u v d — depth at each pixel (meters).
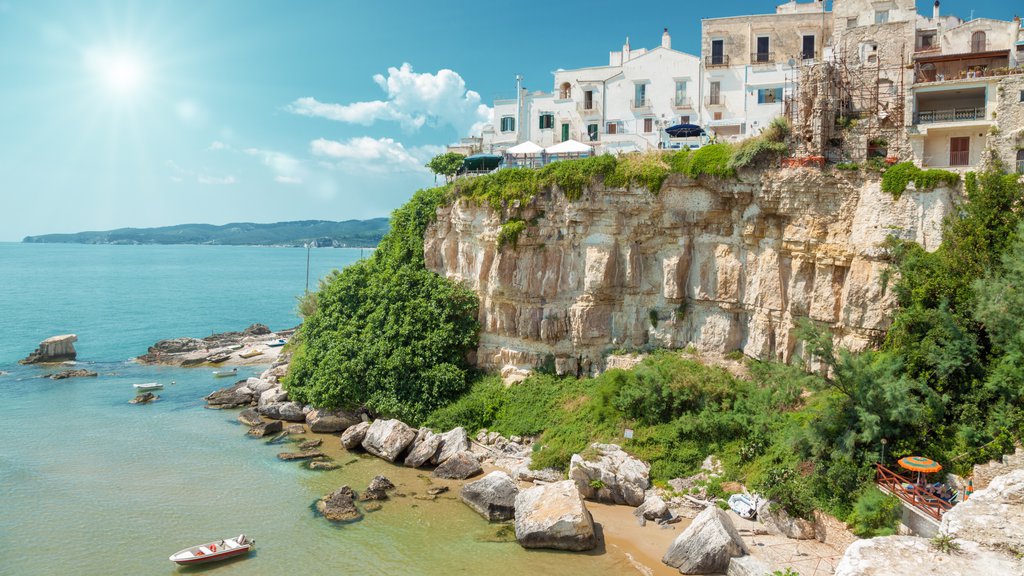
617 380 41.38
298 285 189.12
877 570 19.23
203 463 42.22
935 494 27.72
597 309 45.16
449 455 41.41
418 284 52.91
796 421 34.59
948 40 50.50
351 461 42.47
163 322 111.00
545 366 47.19
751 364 40.47
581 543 30.44
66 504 36.19
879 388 30.17
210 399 56.97
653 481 35.81
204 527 33.62
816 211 37.69
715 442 36.41
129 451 44.47
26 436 47.56
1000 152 36.16
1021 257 29.05
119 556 30.80
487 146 74.44
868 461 29.78
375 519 34.16
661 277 44.38
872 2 53.47
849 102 41.00
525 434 42.44
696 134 55.88
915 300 33.03
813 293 38.03
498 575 28.62
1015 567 19.03
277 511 35.38
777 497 30.56
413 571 29.20
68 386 63.69
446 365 48.66
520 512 32.44
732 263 41.62
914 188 34.88
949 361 30.61
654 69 62.91
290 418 50.66
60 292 158.38
